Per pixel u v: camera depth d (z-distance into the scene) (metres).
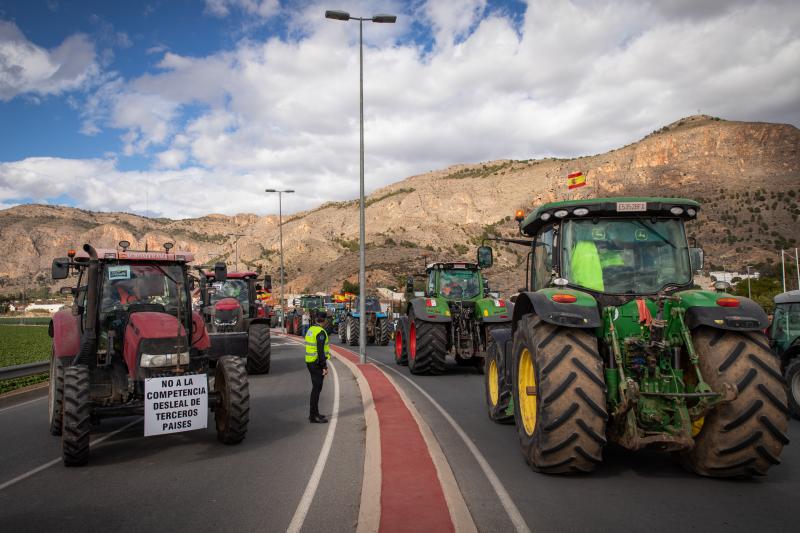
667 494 4.90
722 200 149.88
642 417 5.13
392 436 7.23
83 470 6.25
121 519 4.67
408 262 119.31
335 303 38.69
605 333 5.50
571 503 4.71
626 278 5.90
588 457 5.12
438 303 13.62
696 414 4.93
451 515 4.38
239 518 4.64
